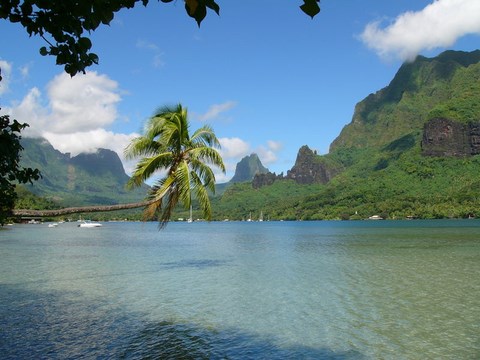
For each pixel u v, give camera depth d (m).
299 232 97.12
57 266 31.86
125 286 22.69
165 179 14.00
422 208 166.75
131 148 16.84
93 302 18.47
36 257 39.22
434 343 12.49
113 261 35.50
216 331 13.96
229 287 22.23
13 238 74.69
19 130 4.66
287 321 15.17
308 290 21.16
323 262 33.50
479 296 19.09
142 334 13.59
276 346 12.35
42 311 16.81
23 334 13.59
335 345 12.43
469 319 15.09
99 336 13.37
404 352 11.76
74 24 3.31
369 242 56.28
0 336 13.36
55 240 68.88
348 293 20.20
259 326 14.56
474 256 36.12
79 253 43.78
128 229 131.75
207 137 18.09
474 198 162.88
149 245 57.03
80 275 26.78
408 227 103.44
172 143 16.81
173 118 16.84
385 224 132.25
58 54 3.47
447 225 109.12
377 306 17.36
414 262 32.34
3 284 23.38
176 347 12.23
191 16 2.53
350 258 36.25
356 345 12.41
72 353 11.70
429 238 61.00
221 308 17.30
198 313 16.42
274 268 30.17
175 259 37.34
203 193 17.17
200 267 31.12
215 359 11.26
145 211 13.76
